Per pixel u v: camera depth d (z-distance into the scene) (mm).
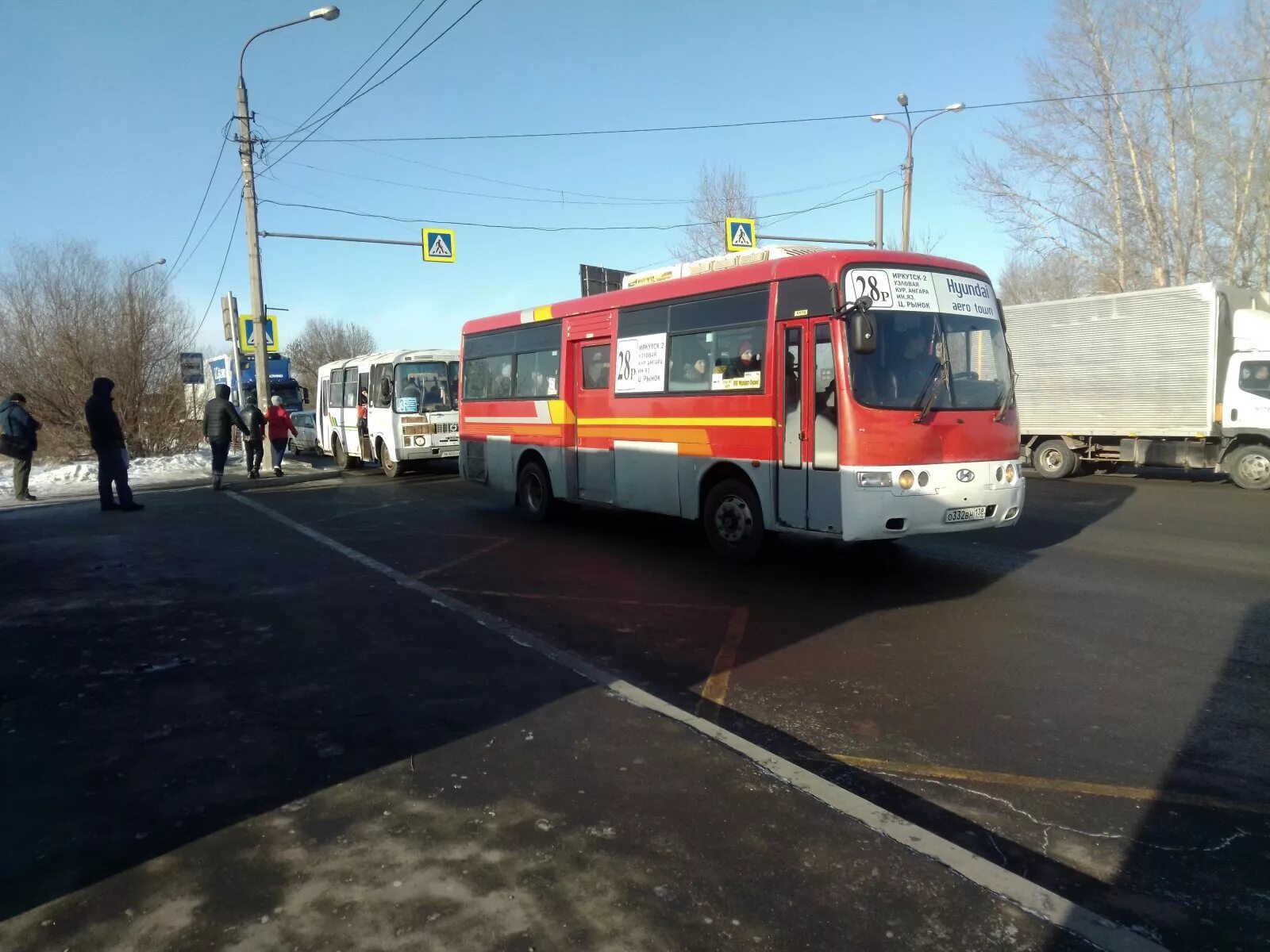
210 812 3951
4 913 3193
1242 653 6074
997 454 8055
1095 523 11742
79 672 5984
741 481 8945
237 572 9258
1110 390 17453
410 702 5309
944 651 6246
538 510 12484
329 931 3051
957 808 3961
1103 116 26719
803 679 5707
